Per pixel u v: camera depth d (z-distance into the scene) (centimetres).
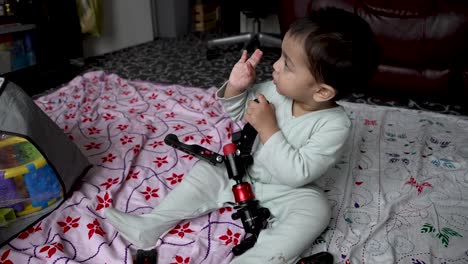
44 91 190
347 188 91
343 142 73
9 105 76
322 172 73
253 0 255
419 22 147
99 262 71
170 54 275
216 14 371
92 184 94
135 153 107
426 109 156
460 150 107
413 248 73
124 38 298
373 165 101
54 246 72
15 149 76
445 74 151
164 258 73
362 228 79
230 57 260
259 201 79
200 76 219
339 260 71
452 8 142
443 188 91
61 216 82
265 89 85
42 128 82
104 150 109
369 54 65
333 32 63
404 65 158
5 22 190
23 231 77
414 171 98
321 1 167
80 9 238
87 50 266
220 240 77
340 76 64
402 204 86
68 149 89
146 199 90
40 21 201
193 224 81
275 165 72
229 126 120
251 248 70
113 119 130
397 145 111
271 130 72
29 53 204
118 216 75
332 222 80
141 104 143
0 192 76
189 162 105
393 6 151
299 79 68
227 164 77
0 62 188
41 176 80
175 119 130
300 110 77
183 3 354
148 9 319
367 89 172
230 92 83
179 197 79
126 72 229
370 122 124
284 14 183
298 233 68
